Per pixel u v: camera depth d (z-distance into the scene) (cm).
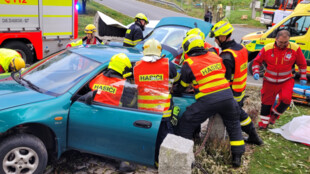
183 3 4059
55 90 351
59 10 863
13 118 302
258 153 449
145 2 3788
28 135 318
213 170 383
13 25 768
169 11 3247
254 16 2803
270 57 490
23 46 794
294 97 662
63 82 361
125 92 348
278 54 484
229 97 371
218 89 370
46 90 353
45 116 319
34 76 386
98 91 346
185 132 386
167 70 354
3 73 425
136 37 636
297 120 532
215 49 429
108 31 881
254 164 418
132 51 437
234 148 396
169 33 645
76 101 346
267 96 514
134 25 642
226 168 396
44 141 346
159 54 360
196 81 373
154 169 381
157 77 352
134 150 341
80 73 368
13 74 415
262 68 906
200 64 370
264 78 511
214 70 370
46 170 355
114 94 346
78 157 390
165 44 616
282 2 1551
